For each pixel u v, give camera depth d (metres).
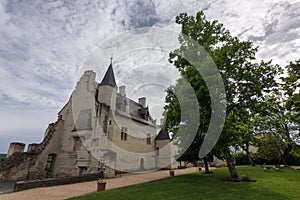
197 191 7.76
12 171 15.10
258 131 20.94
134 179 13.99
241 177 11.25
